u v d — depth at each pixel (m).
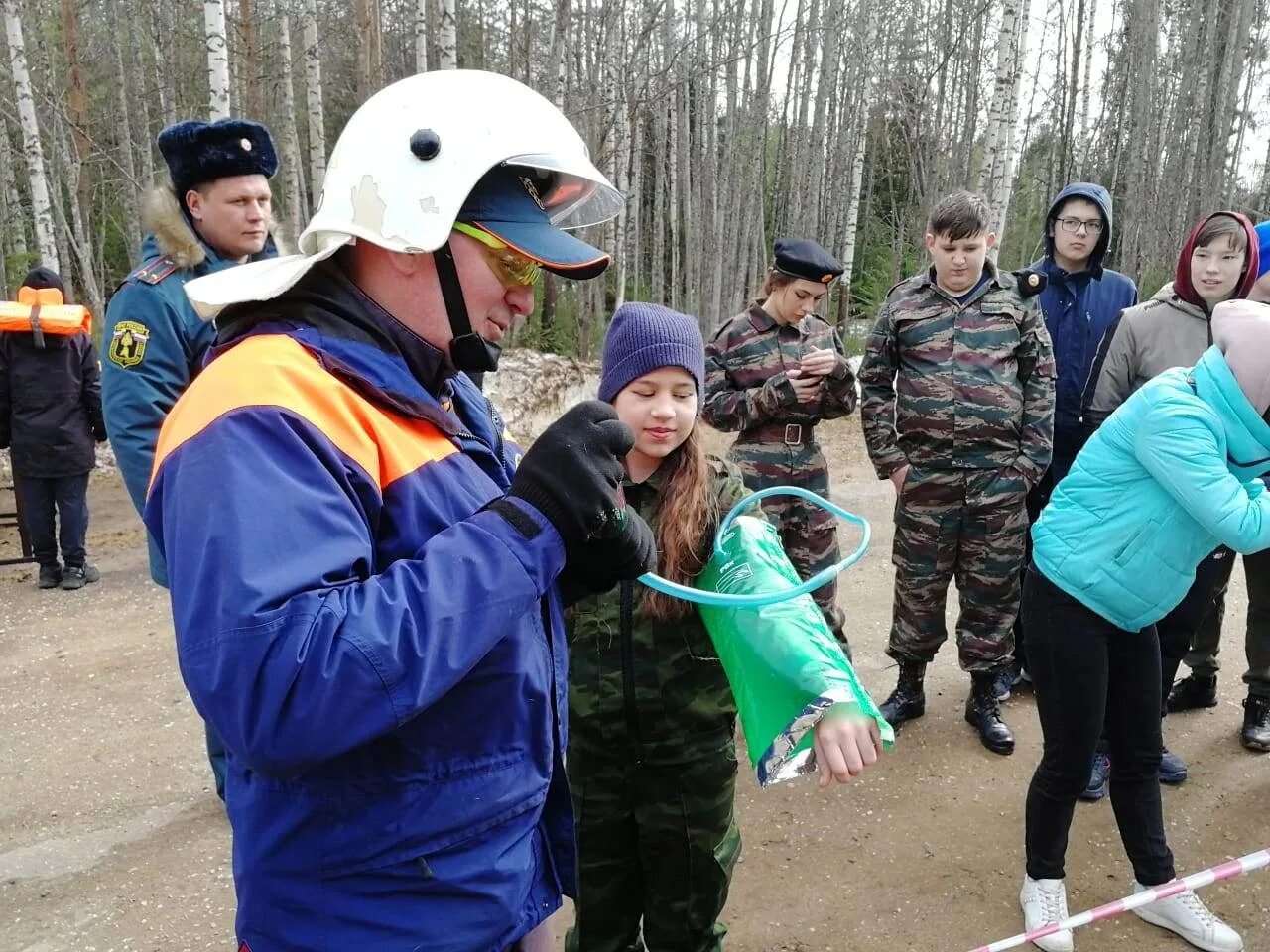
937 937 2.55
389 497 1.03
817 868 2.85
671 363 1.76
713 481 1.89
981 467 3.40
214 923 2.59
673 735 1.88
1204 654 3.77
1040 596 2.43
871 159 22.98
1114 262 21.92
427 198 1.02
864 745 1.34
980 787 3.29
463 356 1.13
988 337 3.38
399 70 19.39
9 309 4.95
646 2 12.51
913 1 19.25
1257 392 2.07
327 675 0.85
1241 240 3.18
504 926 1.15
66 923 2.59
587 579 1.23
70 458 5.20
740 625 1.50
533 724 1.14
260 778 1.04
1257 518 2.07
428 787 1.05
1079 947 2.49
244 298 1.03
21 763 3.43
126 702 3.91
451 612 0.92
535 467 1.02
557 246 1.06
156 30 15.56
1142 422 2.19
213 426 0.93
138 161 18.19
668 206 22.12
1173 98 22.25
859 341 15.26
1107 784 3.21
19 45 10.13
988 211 3.33
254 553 0.88
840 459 8.95
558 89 10.91
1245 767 3.41
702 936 2.00
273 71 16.91
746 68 18.02
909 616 3.62
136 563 5.77
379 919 1.05
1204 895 2.71
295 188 11.26
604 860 1.98
